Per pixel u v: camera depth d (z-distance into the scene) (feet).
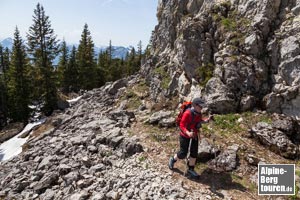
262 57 36.96
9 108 126.21
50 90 124.26
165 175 26.32
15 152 68.69
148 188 24.40
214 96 36.63
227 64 37.60
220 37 41.91
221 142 30.45
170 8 64.80
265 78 35.81
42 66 127.03
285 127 30.30
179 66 49.16
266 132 29.94
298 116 31.12
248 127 32.22
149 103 53.31
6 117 126.93
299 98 31.19
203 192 23.61
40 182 30.35
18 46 122.11
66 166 32.17
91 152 35.12
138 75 77.97
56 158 35.99
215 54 40.55
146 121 41.04
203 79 41.24
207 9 48.24
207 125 34.01
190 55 43.93
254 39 37.09
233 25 40.98
